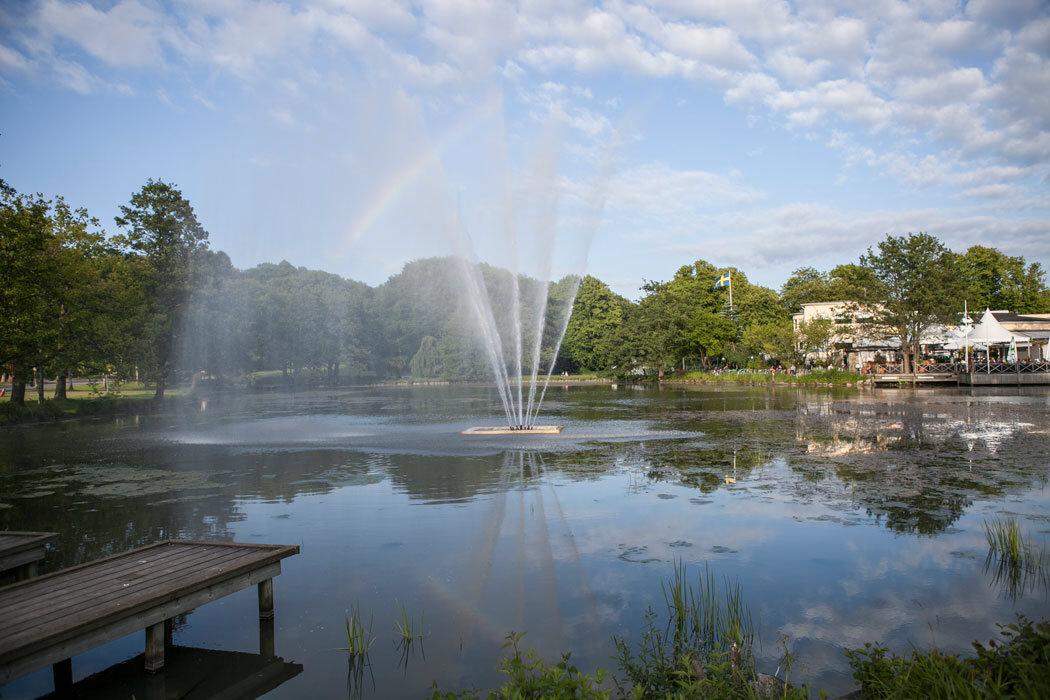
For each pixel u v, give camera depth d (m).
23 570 10.34
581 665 7.21
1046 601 8.70
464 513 13.84
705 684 5.85
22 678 7.63
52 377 49.38
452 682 7.02
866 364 67.44
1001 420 28.44
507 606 8.95
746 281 106.44
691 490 15.56
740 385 67.94
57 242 44.31
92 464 21.56
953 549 10.82
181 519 13.80
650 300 83.62
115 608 7.18
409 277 97.00
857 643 7.64
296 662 7.64
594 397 52.75
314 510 14.34
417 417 36.62
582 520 13.09
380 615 8.82
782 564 10.30
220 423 35.19
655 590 9.37
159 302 51.88
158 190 53.00
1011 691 5.23
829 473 17.20
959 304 58.16
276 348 74.75
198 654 7.97
